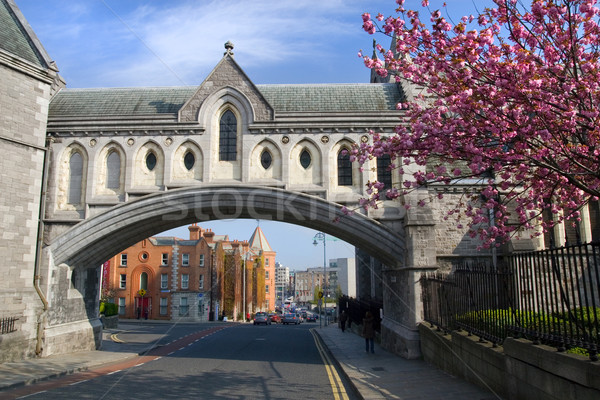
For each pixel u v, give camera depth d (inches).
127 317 2031.3
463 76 337.4
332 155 677.3
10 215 601.0
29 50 655.1
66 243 658.2
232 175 678.5
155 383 454.9
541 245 641.6
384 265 812.6
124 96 761.0
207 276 2164.1
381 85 768.3
